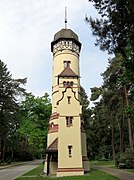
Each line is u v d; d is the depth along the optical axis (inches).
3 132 1934.1
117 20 498.0
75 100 1170.6
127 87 1440.7
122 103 1579.7
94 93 2188.7
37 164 2070.6
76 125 1133.1
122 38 522.0
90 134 2415.1
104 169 1310.3
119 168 1358.3
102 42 545.3
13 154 2741.1
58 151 1085.8
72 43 1445.6
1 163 2143.2
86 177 924.0
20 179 936.3
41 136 2102.6
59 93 1198.9
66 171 1054.4
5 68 2100.1
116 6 486.0
